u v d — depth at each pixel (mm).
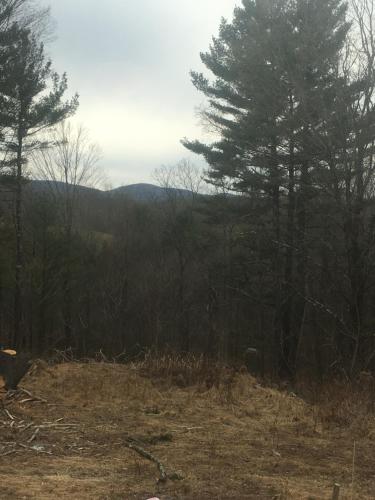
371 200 16203
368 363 15672
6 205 31047
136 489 4859
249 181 25047
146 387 9219
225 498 4734
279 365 24609
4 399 7684
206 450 6254
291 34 17750
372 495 5059
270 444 6664
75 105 26312
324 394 9727
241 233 28281
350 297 17484
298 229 19938
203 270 36188
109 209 45594
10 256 27719
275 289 25953
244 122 23250
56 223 34750
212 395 8984
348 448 6641
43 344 33906
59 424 6926
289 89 18438
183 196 41781
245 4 25641
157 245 42938
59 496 4562
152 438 6531
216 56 25875
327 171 16750
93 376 9734
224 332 32062
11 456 5656
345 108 16188
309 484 5289
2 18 24750
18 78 24297
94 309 39594
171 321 37656
